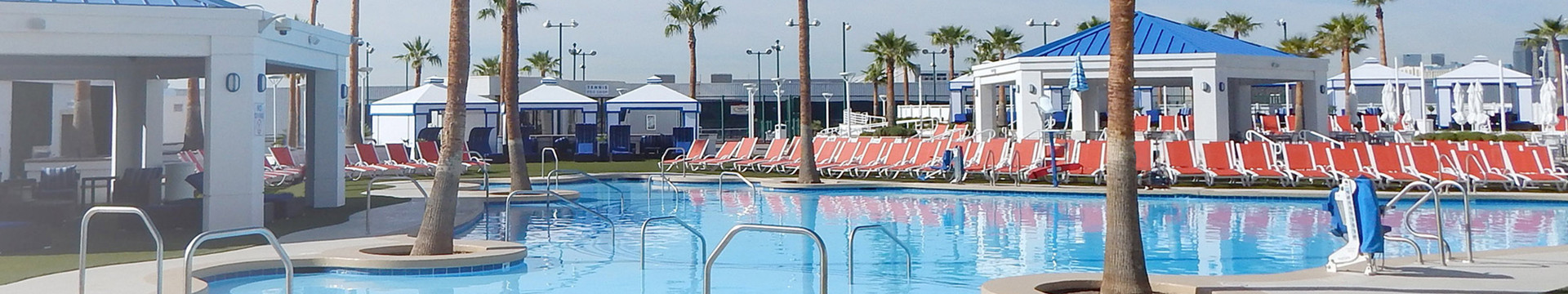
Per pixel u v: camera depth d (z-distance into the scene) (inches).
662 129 1782.7
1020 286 308.7
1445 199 658.2
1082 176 807.7
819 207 692.1
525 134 1453.0
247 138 481.4
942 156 875.4
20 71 647.8
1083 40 1049.5
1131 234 284.5
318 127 613.0
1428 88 1866.4
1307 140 1005.2
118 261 384.2
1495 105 1777.8
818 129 2006.6
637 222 588.1
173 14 458.6
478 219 585.9
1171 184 764.6
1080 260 428.1
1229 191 703.7
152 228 280.2
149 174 594.2
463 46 393.1
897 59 2174.0
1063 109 1628.9
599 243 485.4
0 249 417.4
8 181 555.8
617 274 382.9
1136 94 1838.1
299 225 517.0
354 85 1312.7
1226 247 467.8
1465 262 356.8
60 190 561.9
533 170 1088.2
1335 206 346.9
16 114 745.6
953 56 2443.4
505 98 714.8
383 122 1360.7
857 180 882.1
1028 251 456.8
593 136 1320.1
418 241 392.2
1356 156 749.3
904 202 728.3
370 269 373.7
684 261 421.1
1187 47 995.3
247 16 478.0
